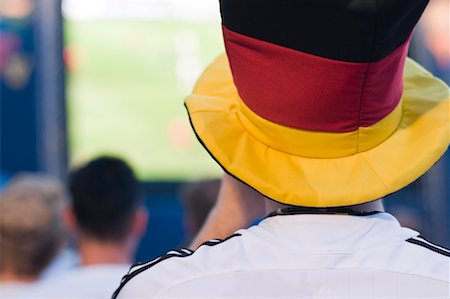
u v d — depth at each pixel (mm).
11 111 5512
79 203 2938
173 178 5906
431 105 1436
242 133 1407
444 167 5309
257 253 1383
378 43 1251
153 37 5961
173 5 5926
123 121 5941
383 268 1347
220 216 1571
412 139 1390
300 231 1380
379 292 1338
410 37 1325
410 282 1341
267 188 1339
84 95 5879
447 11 5363
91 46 5879
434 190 5332
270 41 1305
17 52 5488
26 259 2777
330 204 1326
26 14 5477
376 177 1341
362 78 1285
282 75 1315
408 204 5375
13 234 2764
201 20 5961
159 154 5969
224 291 1359
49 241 2820
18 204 2807
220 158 1367
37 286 2732
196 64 6004
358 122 1333
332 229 1379
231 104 1467
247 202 1549
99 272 2725
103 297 2664
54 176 5559
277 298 1348
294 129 1347
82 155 5848
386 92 1326
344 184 1337
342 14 1243
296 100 1318
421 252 1368
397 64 1312
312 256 1359
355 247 1364
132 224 3002
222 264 1382
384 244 1371
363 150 1367
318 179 1346
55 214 2846
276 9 1279
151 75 5984
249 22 1312
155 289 1383
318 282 1346
